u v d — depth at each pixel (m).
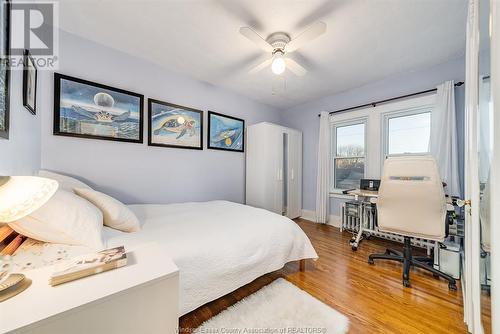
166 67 2.59
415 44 2.05
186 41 2.06
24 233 0.94
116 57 2.21
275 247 1.60
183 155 2.79
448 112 2.26
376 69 2.58
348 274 1.83
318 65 2.48
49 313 0.53
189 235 1.33
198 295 1.17
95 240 1.02
